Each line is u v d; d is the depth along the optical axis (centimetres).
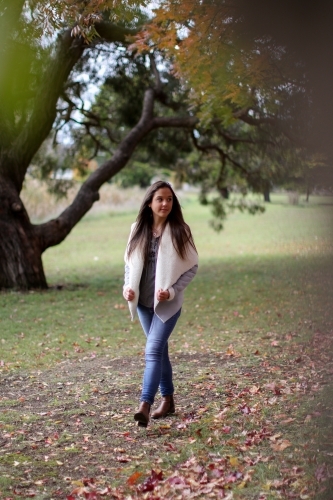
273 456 408
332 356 401
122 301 1204
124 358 732
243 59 684
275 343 773
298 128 835
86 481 382
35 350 793
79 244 2531
